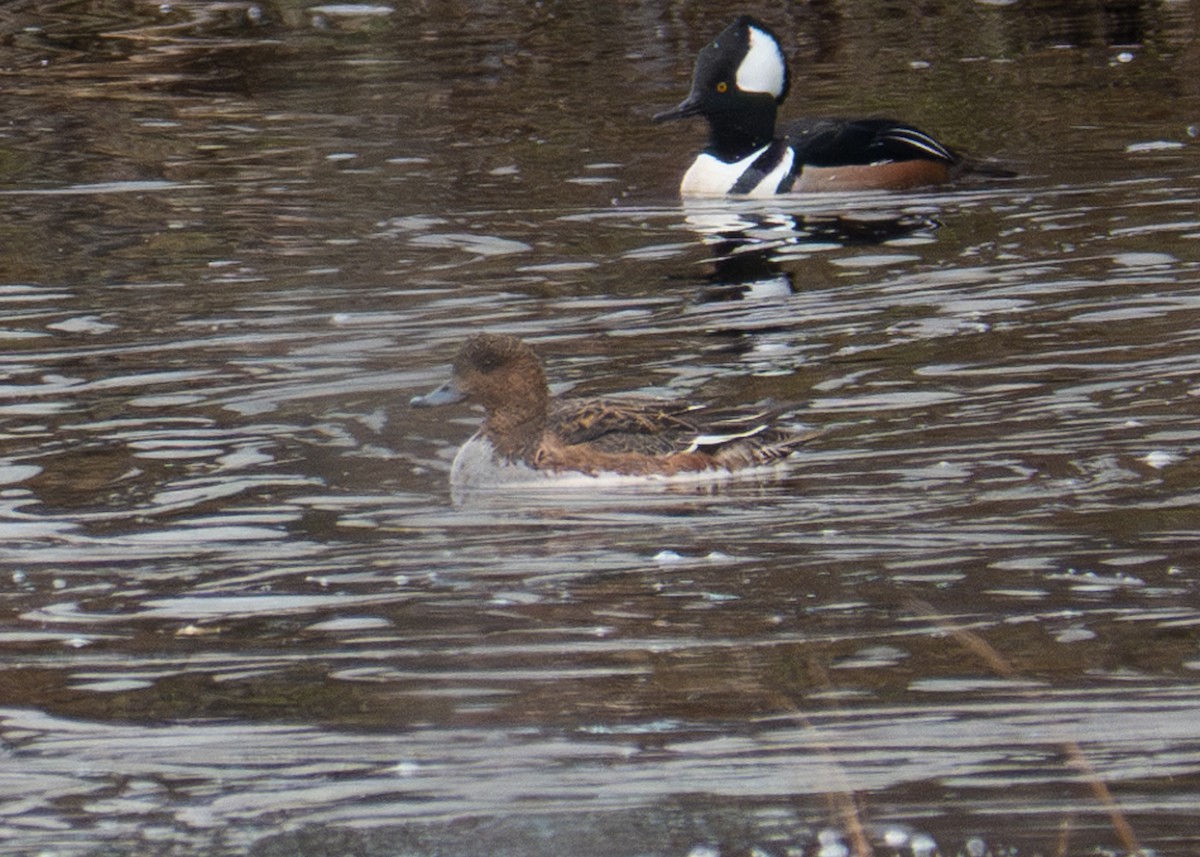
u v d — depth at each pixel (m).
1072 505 11.66
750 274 17.55
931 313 15.90
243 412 14.02
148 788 8.66
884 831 8.06
